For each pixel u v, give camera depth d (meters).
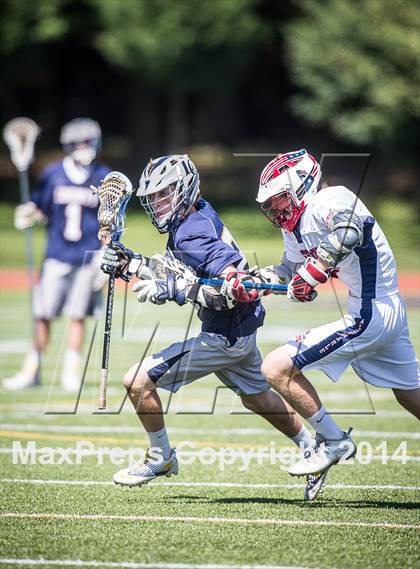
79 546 16.59
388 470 22.58
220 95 110.19
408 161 90.38
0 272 70.44
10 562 15.73
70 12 109.31
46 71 123.19
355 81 87.81
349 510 19.05
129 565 15.59
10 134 34.38
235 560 15.84
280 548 16.48
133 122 117.81
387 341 18.70
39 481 21.39
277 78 124.69
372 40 86.56
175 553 16.19
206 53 101.69
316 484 19.17
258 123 127.94
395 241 80.25
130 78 117.38
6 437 26.06
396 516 18.56
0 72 112.12
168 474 19.64
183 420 28.78
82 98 129.75
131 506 19.34
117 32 101.31
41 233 90.75
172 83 104.06
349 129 89.50
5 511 18.88
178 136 116.88
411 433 26.95
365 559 15.90
